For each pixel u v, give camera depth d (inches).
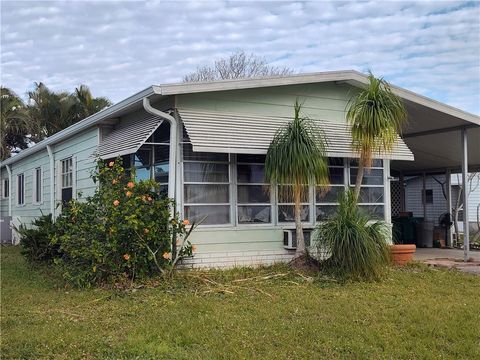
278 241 367.2
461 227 724.0
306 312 237.1
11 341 195.2
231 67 1255.5
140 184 306.2
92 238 293.0
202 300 259.6
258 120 355.9
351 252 312.2
